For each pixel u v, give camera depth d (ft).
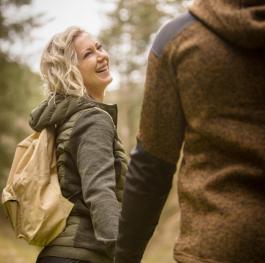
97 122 9.90
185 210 6.21
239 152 5.98
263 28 5.78
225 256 5.86
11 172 10.57
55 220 9.68
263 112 5.99
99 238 9.16
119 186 10.09
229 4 6.03
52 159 10.19
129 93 97.60
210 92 6.07
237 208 5.89
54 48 10.58
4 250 54.70
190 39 6.21
